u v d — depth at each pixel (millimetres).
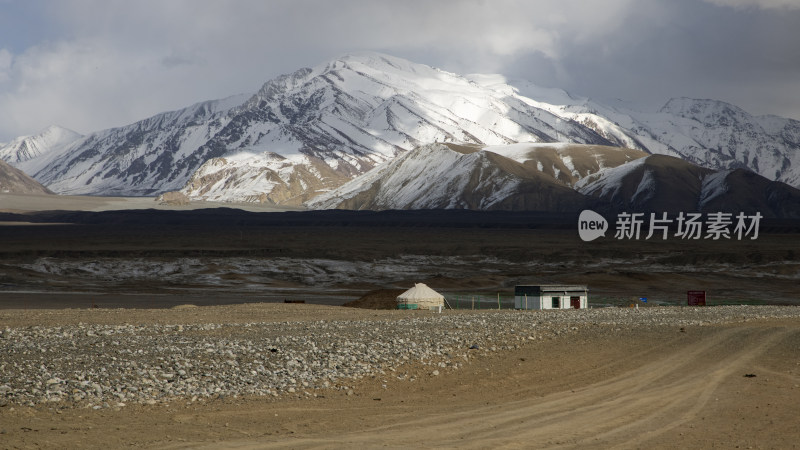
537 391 29188
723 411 24797
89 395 26781
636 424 23312
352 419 24375
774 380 29562
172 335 44594
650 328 44875
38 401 25734
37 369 31047
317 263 185375
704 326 45875
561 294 83938
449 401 27500
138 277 163000
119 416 24266
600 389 29141
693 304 92062
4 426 22625
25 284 145750
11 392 26797
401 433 22375
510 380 31250
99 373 30453
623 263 192000
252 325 51656
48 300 108312
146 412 24906
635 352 36844
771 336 40000
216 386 28859
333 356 35188
